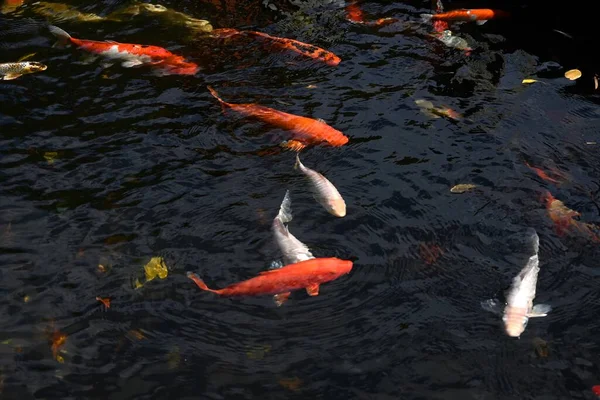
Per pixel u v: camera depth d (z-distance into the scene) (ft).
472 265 11.73
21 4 14.87
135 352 11.16
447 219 12.07
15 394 10.89
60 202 12.24
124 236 11.95
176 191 12.34
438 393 10.91
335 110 13.17
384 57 13.89
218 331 11.28
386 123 13.02
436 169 12.52
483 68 13.75
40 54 13.96
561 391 10.91
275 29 14.38
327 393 10.91
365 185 12.37
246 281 11.25
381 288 11.55
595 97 13.37
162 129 12.98
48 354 11.13
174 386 10.96
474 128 12.96
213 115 13.12
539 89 13.47
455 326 11.30
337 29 14.35
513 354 11.12
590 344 11.18
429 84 13.52
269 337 11.25
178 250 11.84
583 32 14.30
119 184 12.41
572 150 12.74
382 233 11.95
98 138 12.89
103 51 13.85
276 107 13.20
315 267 11.29
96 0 14.93
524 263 11.73
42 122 13.07
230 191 12.34
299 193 12.28
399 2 14.83
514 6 14.71
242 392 10.93
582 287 11.56
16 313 11.39
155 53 13.73
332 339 11.23
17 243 11.88
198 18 14.60
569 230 11.98
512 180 12.42
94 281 11.60
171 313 11.39
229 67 13.78
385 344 11.19
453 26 14.38
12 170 12.53
